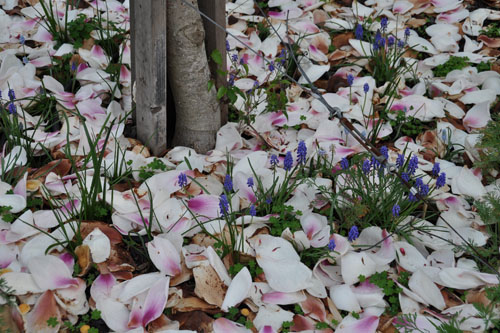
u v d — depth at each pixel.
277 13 3.02
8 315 2.28
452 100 2.82
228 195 2.47
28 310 2.30
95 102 2.71
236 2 3.08
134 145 2.62
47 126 2.68
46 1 3.04
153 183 2.50
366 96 2.77
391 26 3.03
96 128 2.65
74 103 2.71
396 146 2.69
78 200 2.48
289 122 2.69
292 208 2.48
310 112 2.74
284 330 2.30
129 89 2.76
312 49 2.90
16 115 2.59
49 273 2.32
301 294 2.35
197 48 2.55
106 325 2.30
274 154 2.61
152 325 2.29
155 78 2.55
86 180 2.51
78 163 2.57
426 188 2.46
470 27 3.03
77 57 2.84
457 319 2.32
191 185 2.52
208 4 2.57
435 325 2.28
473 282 2.37
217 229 2.44
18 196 2.45
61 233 2.40
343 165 2.51
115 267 2.36
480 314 2.31
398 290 2.36
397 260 2.41
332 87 2.83
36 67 2.83
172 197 2.49
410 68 2.87
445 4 3.08
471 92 2.81
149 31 2.51
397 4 3.07
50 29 2.90
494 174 2.61
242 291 2.33
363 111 2.74
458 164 2.67
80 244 2.38
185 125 2.64
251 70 2.86
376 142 2.70
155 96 2.57
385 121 2.75
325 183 2.54
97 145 2.60
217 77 2.62
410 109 2.72
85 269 2.35
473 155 2.64
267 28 2.98
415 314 2.30
